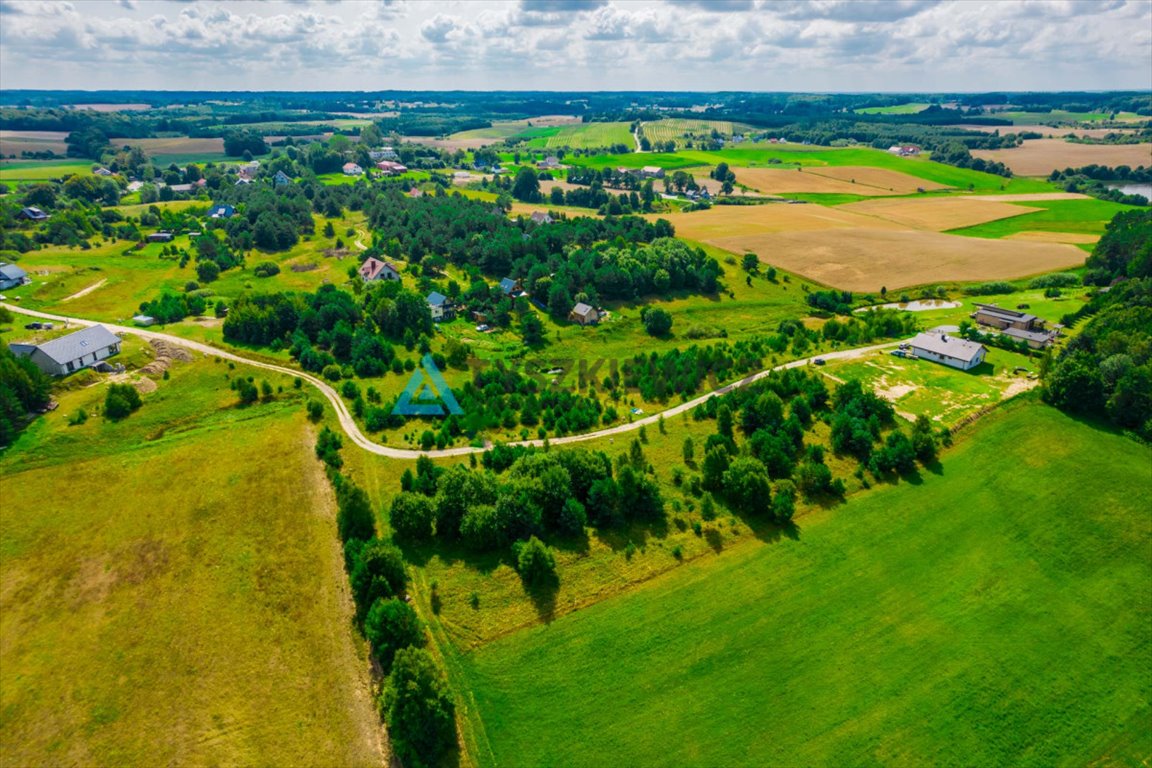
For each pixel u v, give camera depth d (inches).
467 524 2783.0
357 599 2493.8
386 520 2987.2
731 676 2345.0
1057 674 2407.7
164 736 2068.2
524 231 7628.0
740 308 6299.2
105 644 2364.7
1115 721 2263.8
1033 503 3201.3
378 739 2082.9
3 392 3449.8
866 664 2411.4
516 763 2064.5
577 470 3085.6
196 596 2568.9
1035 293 6348.4
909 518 3110.2
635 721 2191.2
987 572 2834.6
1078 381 3764.8
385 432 3722.9
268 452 3472.0
